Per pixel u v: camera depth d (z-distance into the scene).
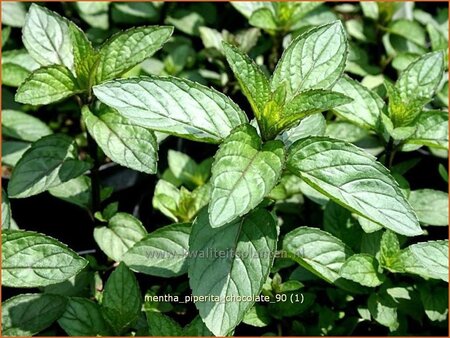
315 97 0.20
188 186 0.33
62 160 0.26
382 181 0.20
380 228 0.26
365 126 0.27
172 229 0.26
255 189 0.19
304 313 0.29
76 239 0.34
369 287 0.27
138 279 0.31
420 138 0.27
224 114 0.22
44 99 0.24
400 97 0.27
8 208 0.25
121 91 0.21
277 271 0.28
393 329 0.26
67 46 0.26
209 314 0.21
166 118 0.21
